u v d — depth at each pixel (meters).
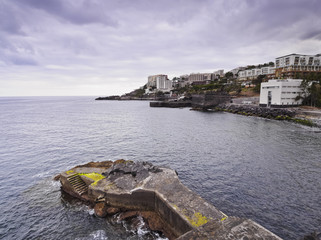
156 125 68.69
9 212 19.66
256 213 19.12
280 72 139.38
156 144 43.56
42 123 74.69
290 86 88.94
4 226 17.70
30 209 20.11
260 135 51.25
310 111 75.94
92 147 41.62
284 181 25.59
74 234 16.61
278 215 18.80
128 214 18.34
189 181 25.69
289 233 16.47
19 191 23.61
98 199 19.34
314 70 131.38
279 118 76.44
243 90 159.50
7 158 35.03
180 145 42.59
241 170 29.08
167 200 16.48
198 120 79.62
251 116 89.25
